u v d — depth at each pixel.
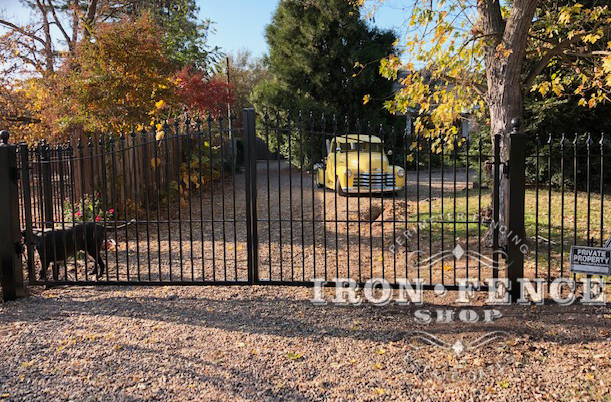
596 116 12.88
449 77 7.59
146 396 3.52
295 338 4.47
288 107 19.03
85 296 5.68
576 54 6.93
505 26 7.29
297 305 5.30
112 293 5.77
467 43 6.84
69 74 12.30
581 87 7.68
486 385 3.61
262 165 25.02
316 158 19.30
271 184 16.98
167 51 13.60
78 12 17.41
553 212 10.29
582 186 13.59
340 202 12.38
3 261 5.52
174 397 3.51
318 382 3.69
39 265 7.18
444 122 7.96
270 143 20.25
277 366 3.95
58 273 6.23
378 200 12.53
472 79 7.60
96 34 11.89
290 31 19.73
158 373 3.84
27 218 5.79
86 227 6.21
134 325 4.79
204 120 13.82
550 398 3.41
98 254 6.29
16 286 5.57
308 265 6.97
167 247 8.20
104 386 3.65
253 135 5.57
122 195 10.06
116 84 11.52
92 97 11.67
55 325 4.80
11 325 4.81
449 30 6.92
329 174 14.38
